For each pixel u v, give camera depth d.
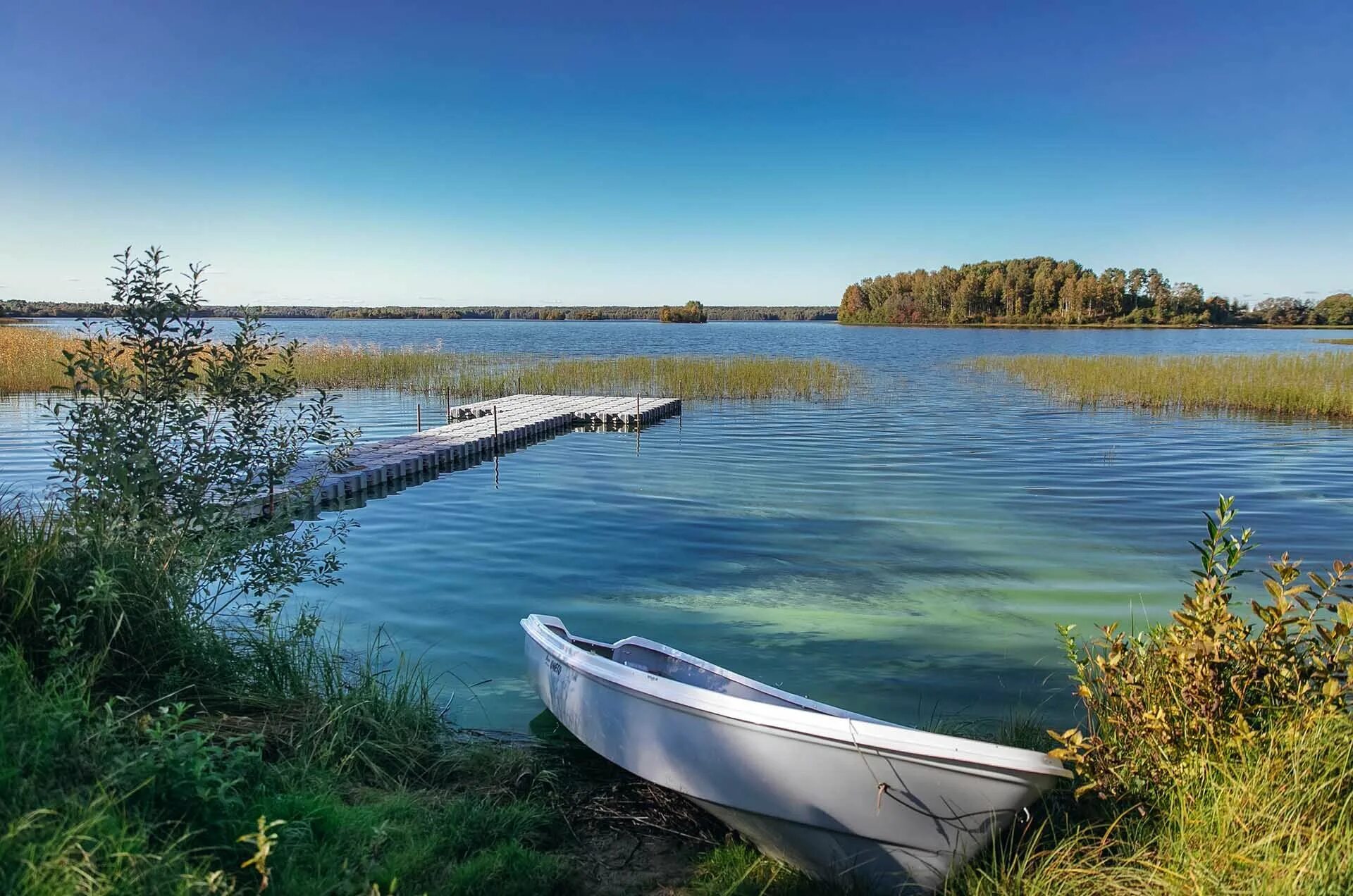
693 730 4.30
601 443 18.72
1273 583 3.93
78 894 2.58
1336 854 3.12
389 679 6.21
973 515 11.88
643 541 10.45
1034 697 6.12
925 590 8.60
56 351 28.03
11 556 4.62
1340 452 17.11
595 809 4.61
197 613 5.45
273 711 4.89
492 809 4.32
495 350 55.38
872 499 12.89
